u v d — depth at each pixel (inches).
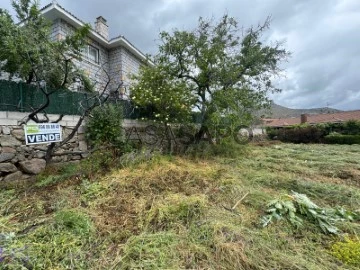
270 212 86.6
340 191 115.0
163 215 82.0
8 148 131.1
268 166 179.8
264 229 75.6
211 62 241.4
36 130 125.0
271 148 315.3
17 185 118.6
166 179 124.3
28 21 147.8
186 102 230.7
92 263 58.0
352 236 72.9
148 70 227.9
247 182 129.3
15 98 134.3
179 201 92.5
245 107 267.7
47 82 156.0
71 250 61.7
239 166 176.1
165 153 210.7
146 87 221.5
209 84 251.9
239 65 283.3
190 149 230.1
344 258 60.9
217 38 255.9
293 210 84.1
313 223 80.1
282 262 58.6
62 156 162.1
